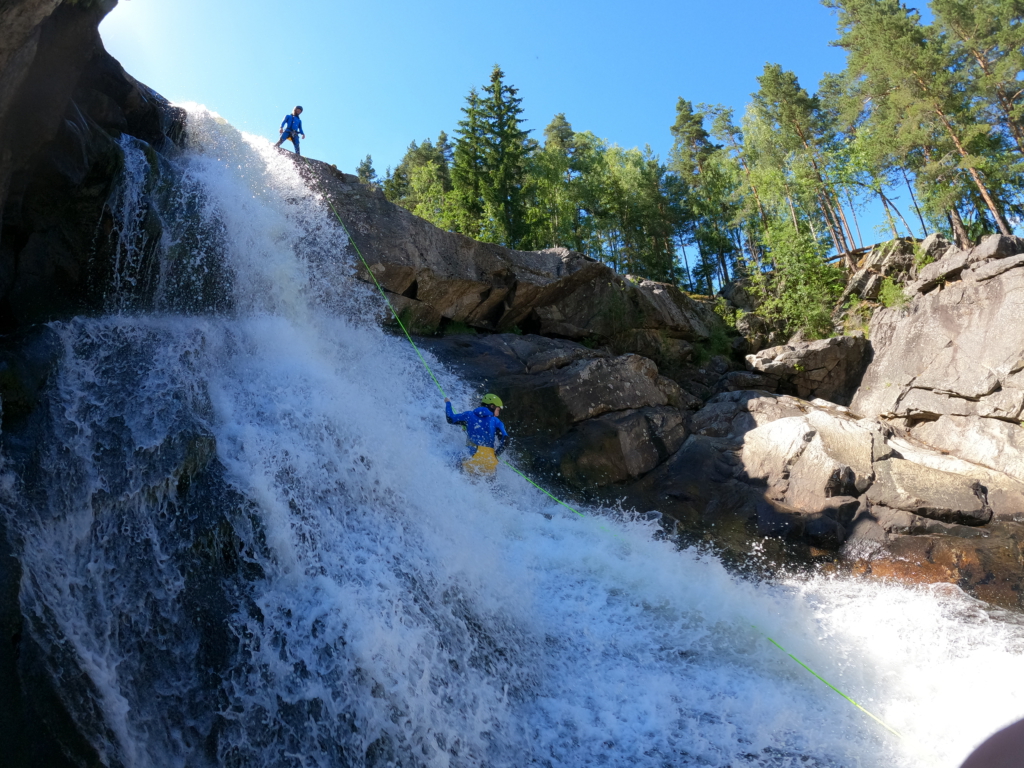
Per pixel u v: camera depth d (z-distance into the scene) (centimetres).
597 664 553
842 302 2389
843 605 727
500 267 1317
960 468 1068
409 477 681
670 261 3925
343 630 438
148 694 382
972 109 2534
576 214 3612
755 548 911
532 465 983
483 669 500
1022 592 798
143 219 699
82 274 650
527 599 605
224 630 423
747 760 445
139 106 782
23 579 348
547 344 1259
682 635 597
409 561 551
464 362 1121
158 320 671
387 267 1115
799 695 526
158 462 460
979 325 1328
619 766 442
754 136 3812
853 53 3234
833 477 988
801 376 1625
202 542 448
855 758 450
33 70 482
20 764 304
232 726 391
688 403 1316
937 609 716
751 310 2714
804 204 3419
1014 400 1189
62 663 342
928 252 2278
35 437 427
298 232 965
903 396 1415
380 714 410
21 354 465
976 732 479
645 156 4084
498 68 3319
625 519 924
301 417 624
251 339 720
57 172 588
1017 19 2620
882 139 2692
